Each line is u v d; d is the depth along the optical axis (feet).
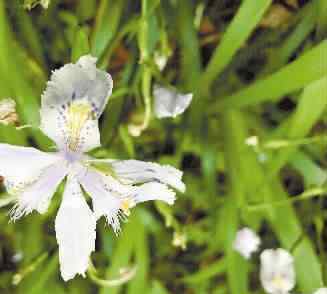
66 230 0.47
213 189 0.69
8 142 0.59
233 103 0.62
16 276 0.62
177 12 0.62
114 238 0.68
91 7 0.63
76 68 0.42
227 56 0.59
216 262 0.69
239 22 0.56
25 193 0.47
